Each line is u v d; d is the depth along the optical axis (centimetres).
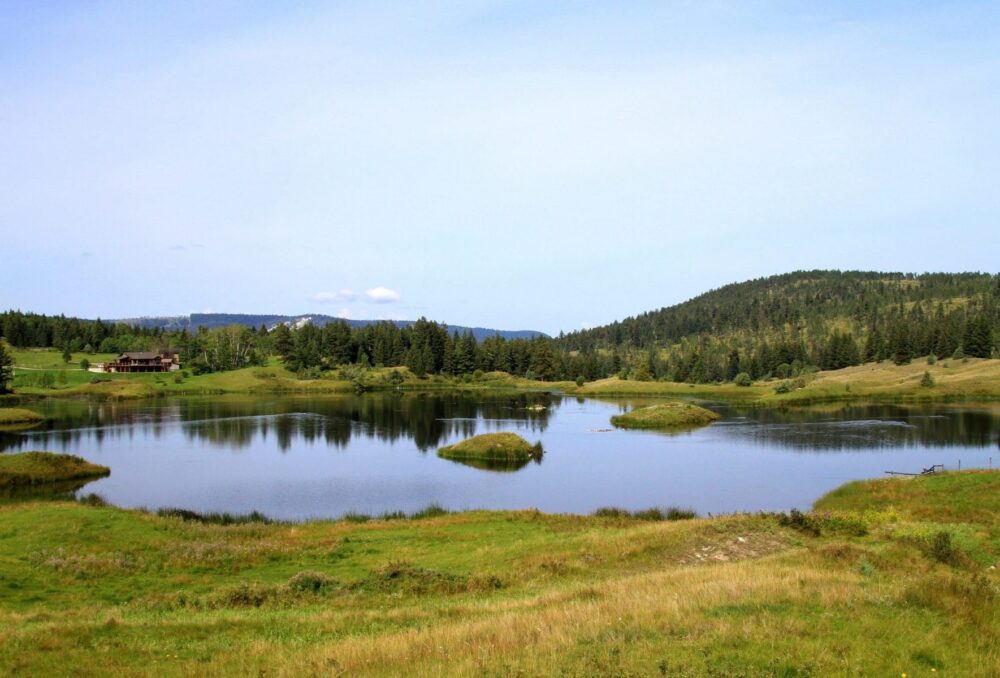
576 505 5459
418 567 2811
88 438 9256
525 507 5391
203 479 6556
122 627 1798
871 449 8025
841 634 1339
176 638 1702
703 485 6200
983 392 14275
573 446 8769
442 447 8544
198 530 3888
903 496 4681
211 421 11119
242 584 2527
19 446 8562
